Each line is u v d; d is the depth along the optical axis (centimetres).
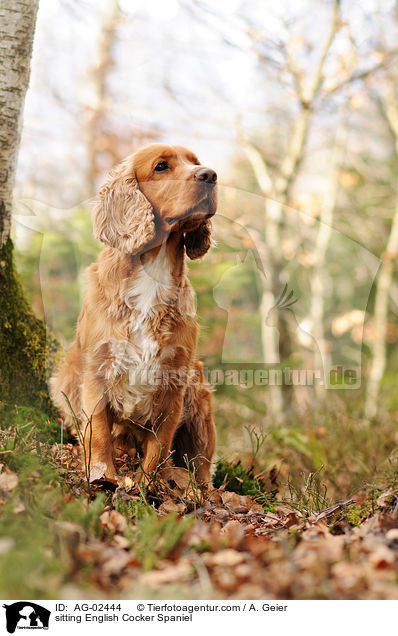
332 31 665
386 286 855
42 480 245
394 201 1032
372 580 199
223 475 401
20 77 358
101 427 334
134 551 213
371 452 451
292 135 799
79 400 353
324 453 442
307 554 211
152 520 231
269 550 221
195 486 320
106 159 914
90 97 898
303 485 404
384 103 932
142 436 371
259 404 581
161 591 192
